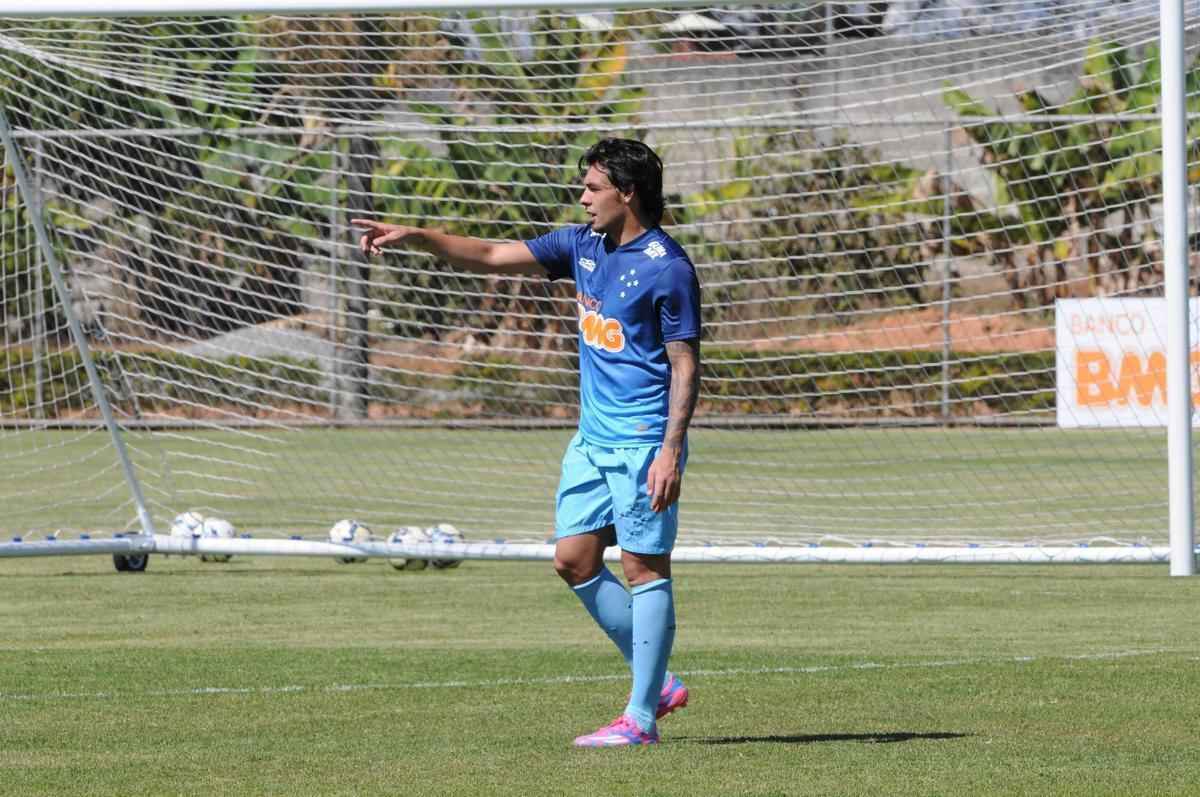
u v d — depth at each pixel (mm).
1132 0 39438
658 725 21578
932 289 64188
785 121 45625
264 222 54031
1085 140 53094
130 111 45594
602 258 19922
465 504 52594
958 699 23344
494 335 59469
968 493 53500
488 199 51031
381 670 26312
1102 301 48719
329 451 66000
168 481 58812
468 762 19109
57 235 52688
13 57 43750
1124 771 18344
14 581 39031
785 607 33938
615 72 47062
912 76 55531
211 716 22391
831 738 20547
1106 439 66188
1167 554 37344
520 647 28859
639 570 20031
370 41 47844
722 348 61562
